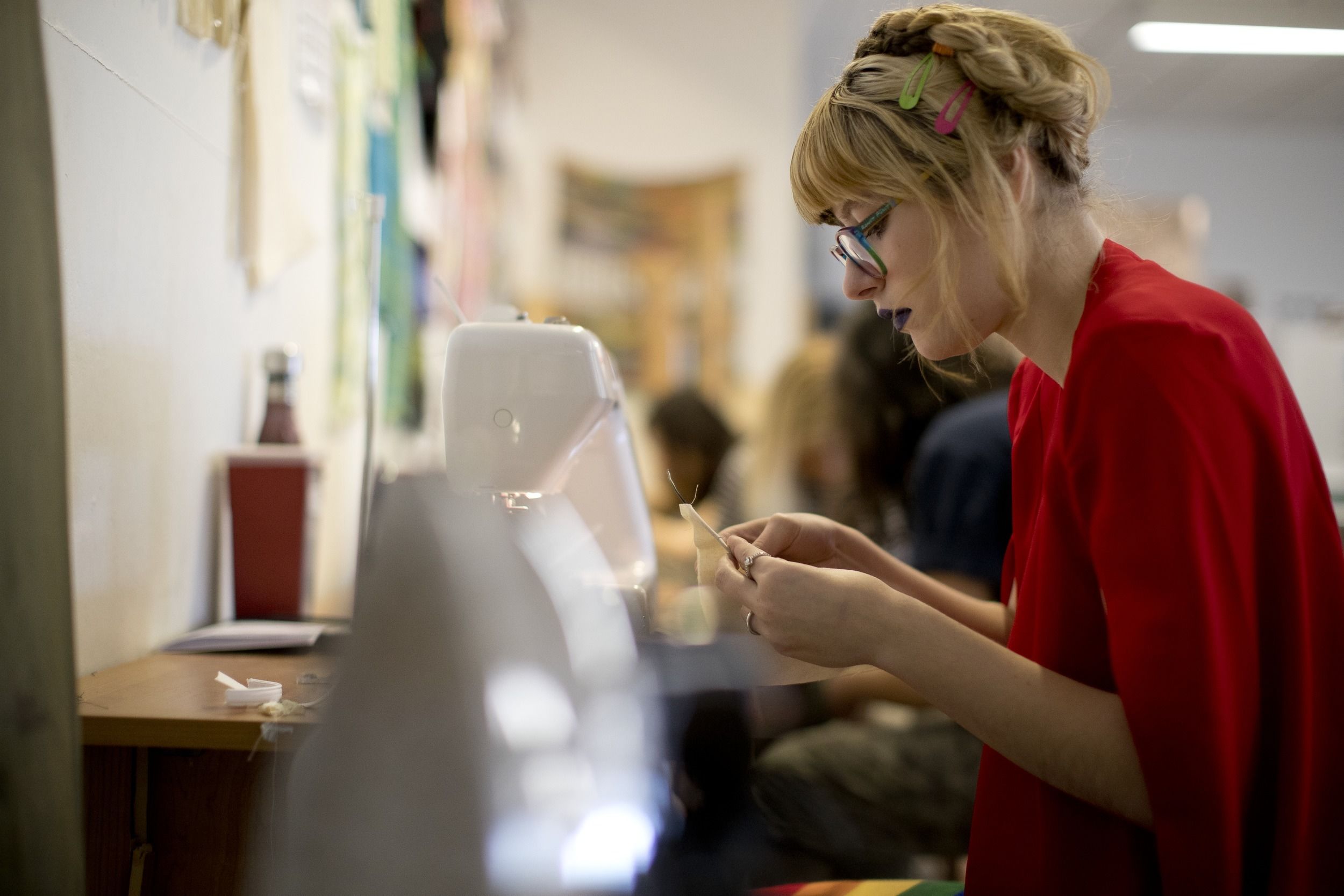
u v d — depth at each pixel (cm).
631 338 463
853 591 85
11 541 71
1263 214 644
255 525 142
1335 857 84
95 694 100
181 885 101
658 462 281
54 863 72
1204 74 561
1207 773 73
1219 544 76
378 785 62
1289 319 638
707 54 468
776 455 242
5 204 71
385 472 142
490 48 351
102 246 113
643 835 68
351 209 199
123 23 117
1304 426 87
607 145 464
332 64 187
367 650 64
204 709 93
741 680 89
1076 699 80
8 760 70
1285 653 80
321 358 194
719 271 467
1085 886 84
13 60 72
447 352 117
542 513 83
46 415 73
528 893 60
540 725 64
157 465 127
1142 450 76
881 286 96
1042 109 88
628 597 101
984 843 92
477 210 326
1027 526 104
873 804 166
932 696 83
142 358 123
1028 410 104
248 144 154
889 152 89
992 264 90
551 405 116
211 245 143
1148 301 82
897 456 189
